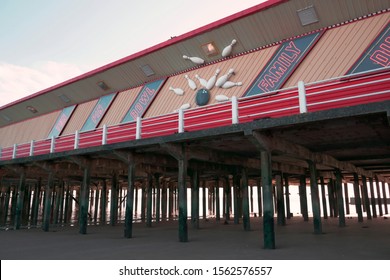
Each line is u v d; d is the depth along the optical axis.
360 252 10.37
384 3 12.65
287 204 30.94
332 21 13.84
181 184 14.08
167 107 18.59
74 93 24.66
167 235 17.09
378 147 15.68
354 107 9.70
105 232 19.39
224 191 35.25
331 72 13.36
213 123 13.89
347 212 38.72
